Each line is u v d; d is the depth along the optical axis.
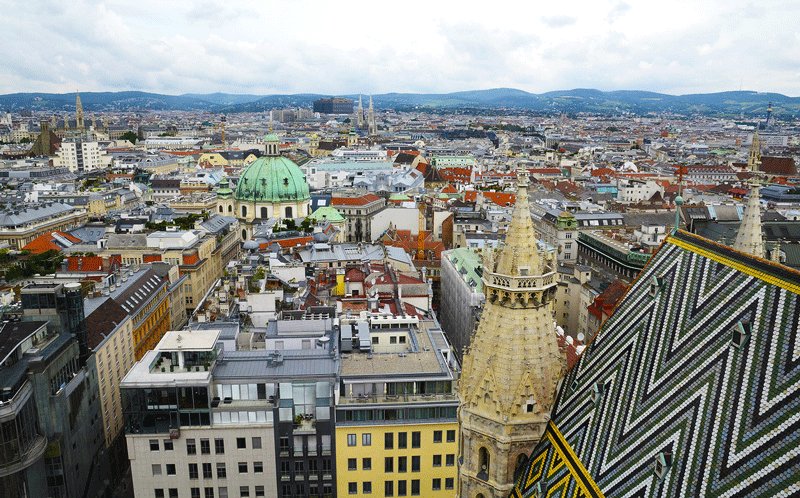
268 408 112.25
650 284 61.88
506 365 65.25
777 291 46.81
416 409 113.25
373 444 114.00
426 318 154.12
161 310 193.12
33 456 105.94
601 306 180.38
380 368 119.38
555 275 65.44
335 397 112.56
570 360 122.62
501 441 65.56
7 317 121.81
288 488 115.56
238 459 114.00
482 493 68.81
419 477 115.81
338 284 172.25
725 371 47.62
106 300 156.88
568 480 58.19
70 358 120.19
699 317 53.06
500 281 64.88
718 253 55.09
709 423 46.66
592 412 59.78
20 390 105.44
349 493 116.06
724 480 43.38
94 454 130.88
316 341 130.75
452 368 127.44
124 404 110.81
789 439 40.53
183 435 112.25
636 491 49.91
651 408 52.75
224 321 141.12
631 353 59.16
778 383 43.19
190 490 114.81
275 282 160.12
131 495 142.00
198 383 110.25
